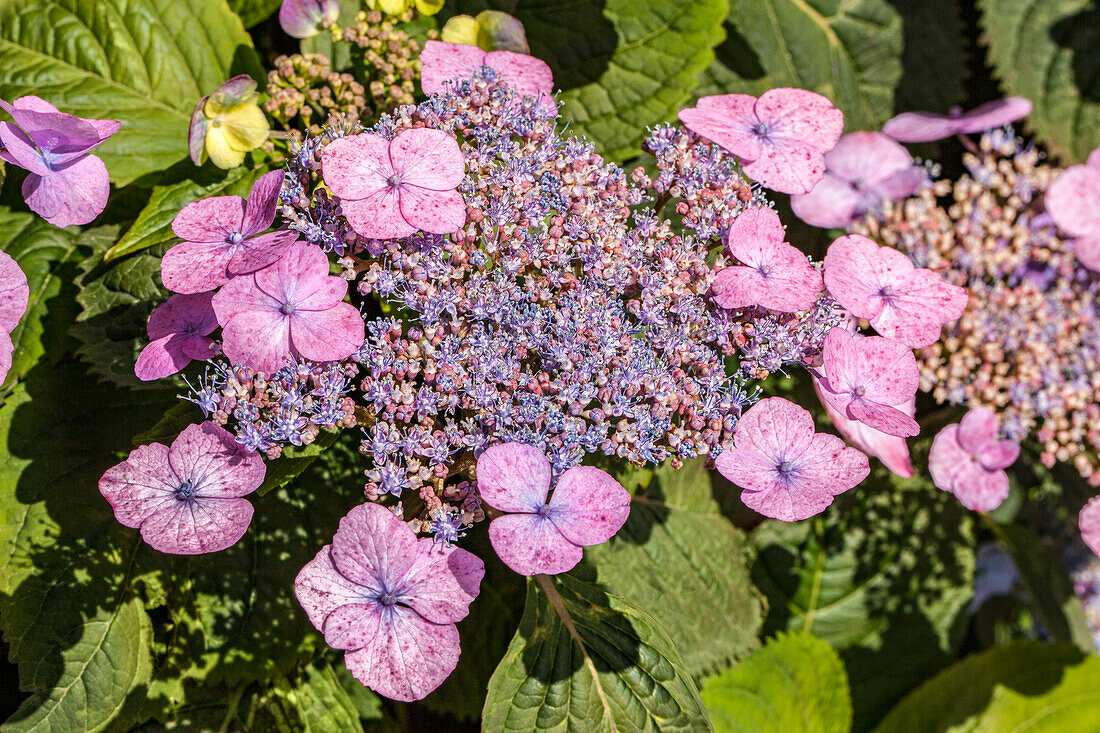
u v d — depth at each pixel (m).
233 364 0.52
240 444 0.51
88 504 0.58
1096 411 0.65
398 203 0.52
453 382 0.52
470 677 0.63
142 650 0.57
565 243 0.53
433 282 0.53
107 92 0.59
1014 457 0.65
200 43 0.60
